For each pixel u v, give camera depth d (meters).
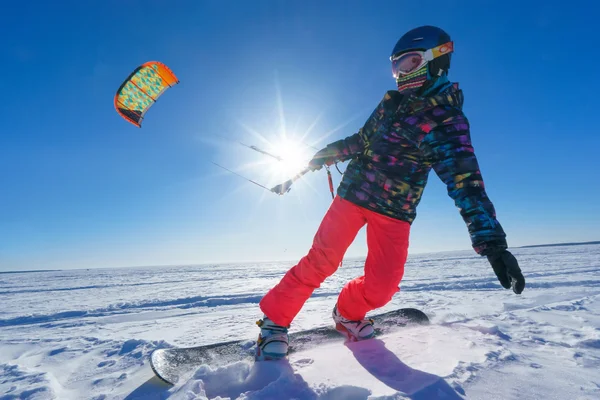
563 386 0.96
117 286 12.52
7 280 25.53
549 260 14.52
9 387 1.42
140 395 1.18
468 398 0.89
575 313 2.21
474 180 1.08
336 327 1.73
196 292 7.71
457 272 10.42
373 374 1.08
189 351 1.45
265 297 1.43
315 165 1.67
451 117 1.19
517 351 1.29
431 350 1.30
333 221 1.46
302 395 0.97
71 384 1.45
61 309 5.49
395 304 3.52
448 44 1.29
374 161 1.42
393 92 1.43
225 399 0.98
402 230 1.43
